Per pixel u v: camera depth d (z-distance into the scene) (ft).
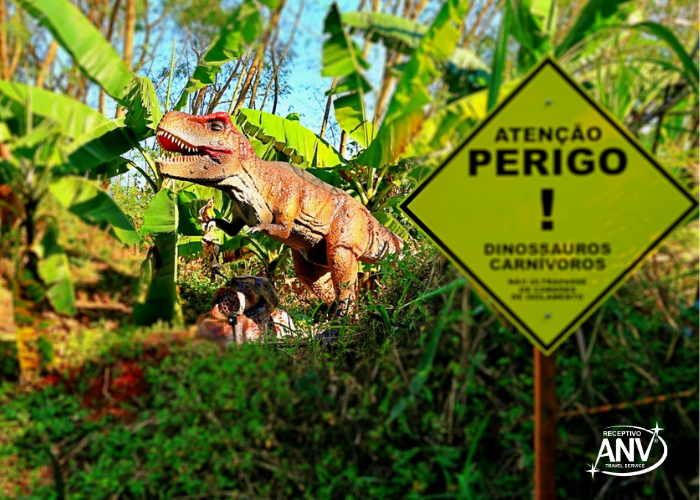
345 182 15.16
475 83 7.66
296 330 12.16
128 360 8.70
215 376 8.75
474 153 6.66
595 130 6.59
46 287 8.05
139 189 15.28
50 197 8.20
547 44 7.55
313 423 8.30
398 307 11.36
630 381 7.79
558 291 6.60
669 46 8.02
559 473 7.73
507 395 7.81
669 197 6.57
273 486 7.93
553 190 6.62
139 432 8.10
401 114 7.83
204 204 14.69
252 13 8.55
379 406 8.16
